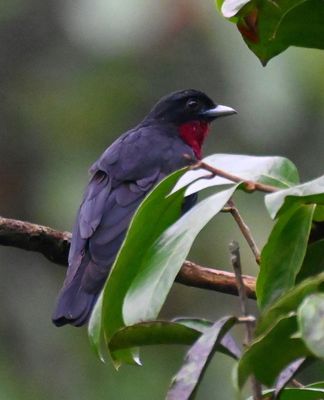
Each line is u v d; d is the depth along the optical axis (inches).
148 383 474.3
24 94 534.6
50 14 531.5
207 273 274.2
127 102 515.2
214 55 477.4
